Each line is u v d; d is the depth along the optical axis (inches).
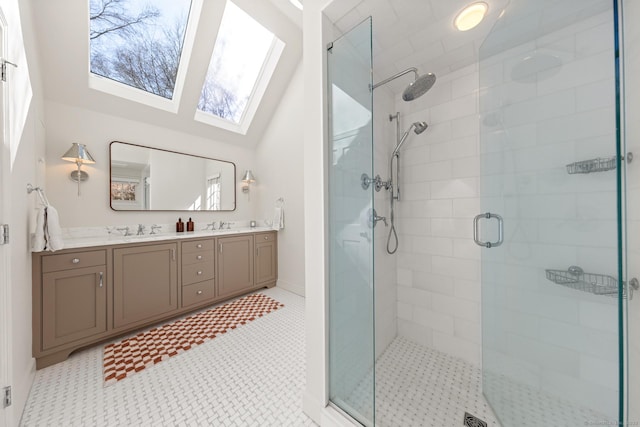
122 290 76.4
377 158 69.4
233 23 105.7
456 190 67.5
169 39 97.4
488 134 53.1
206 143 123.6
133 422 46.0
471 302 65.1
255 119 132.0
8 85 41.9
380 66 66.4
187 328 84.5
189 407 49.6
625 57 33.7
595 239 42.3
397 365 63.6
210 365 63.8
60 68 78.7
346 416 42.6
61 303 64.7
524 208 46.4
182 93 104.5
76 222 86.2
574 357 43.3
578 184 43.5
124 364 64.0
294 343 75.0
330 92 45.5
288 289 124.3
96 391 53.9
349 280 44.0
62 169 83.4
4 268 40.8
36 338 60.3
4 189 40.8
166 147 109.8
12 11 45.6
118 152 95.7
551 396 43.3
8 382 41.4
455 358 66.8
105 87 91.3
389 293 74.3
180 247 91.5
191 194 117.6
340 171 44.6
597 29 42.6
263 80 124.0
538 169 46.1
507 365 46.8
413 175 75.6
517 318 46.4
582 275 42.9
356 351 42.9
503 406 46.0
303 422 46.0
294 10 95.4
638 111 31.8
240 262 113.0
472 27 53.2
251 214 142.7
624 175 30.7
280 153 129.6
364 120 40.8
